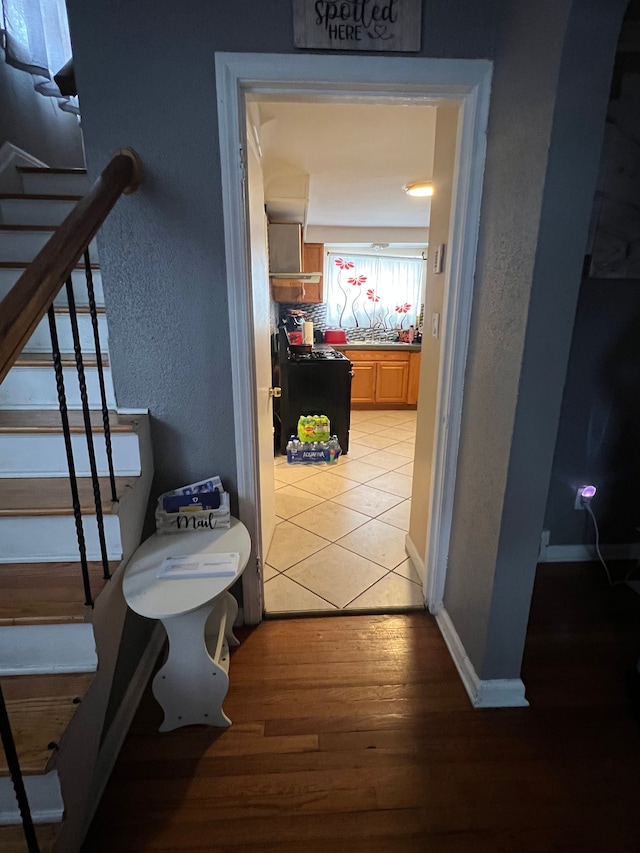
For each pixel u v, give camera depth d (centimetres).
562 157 100
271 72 126
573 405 199
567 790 118
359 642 171
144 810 114
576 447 205
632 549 221
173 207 136
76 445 140
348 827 110
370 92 133
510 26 118
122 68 125
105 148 130
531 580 133
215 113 129
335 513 280
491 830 109
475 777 122
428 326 193
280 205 316
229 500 161
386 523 267
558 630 175
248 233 144
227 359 150
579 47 93
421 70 128
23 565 124
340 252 566
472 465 150
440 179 172
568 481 210
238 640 171
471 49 128
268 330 221
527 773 123
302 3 121
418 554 215
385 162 263
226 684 133
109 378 159
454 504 170
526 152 110
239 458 161
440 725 137
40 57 227
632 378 196
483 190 138
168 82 126
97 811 113
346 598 196
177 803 115
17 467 142
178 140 131
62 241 90
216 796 117
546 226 104
